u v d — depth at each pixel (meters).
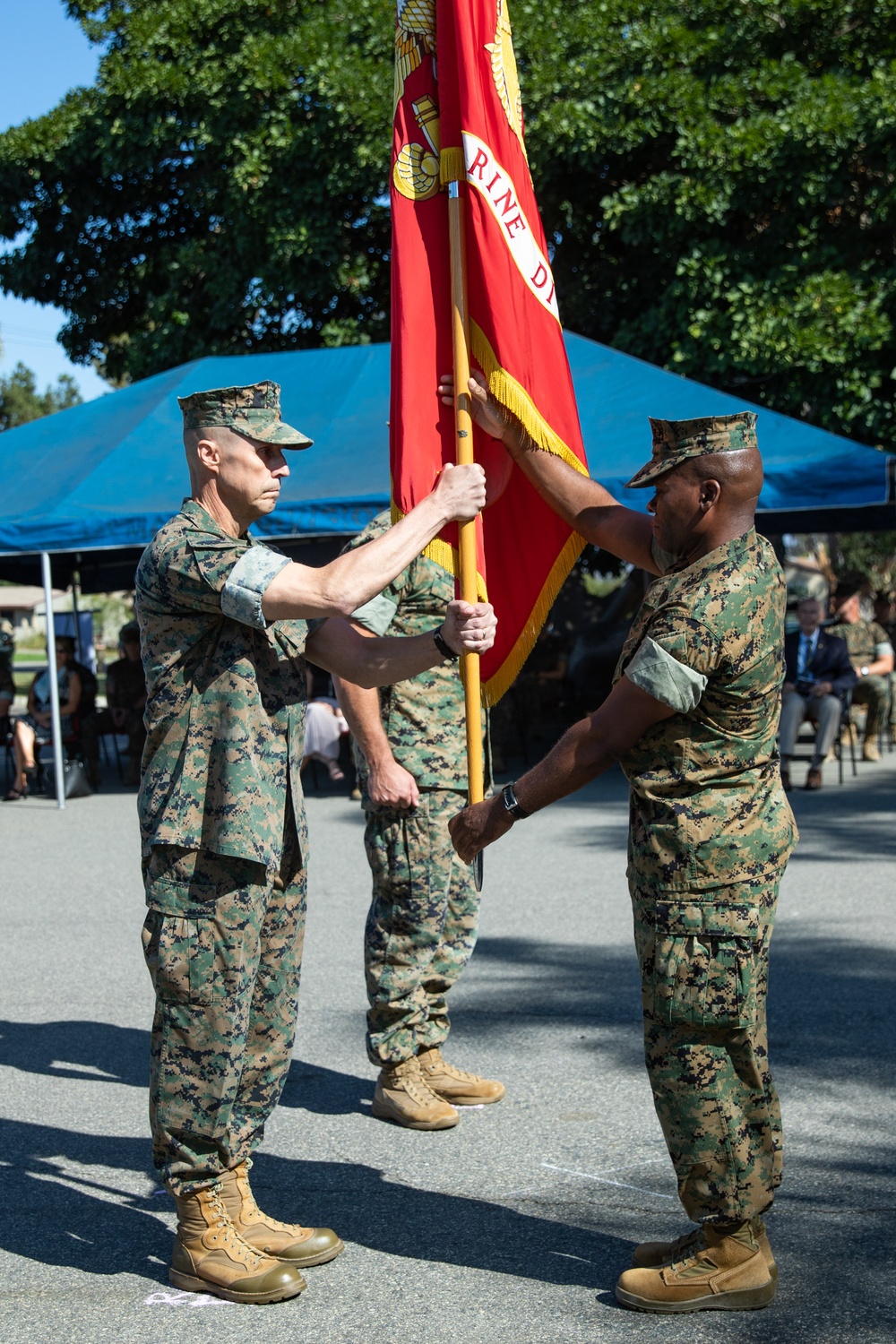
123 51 15.73
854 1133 3.70
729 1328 2.71
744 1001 2.67
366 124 14.23
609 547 3.21
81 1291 2.98
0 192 16.69
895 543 24.84
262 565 2.81
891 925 6.04
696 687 2.63
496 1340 2.69
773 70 13.44
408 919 3.90
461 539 3.13
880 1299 2.80
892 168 12.69
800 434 10.16
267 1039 3.08
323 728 11.65
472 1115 3.98
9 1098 4.23
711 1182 2.73
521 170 3.43
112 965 5.87
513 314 3.29
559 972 5.48
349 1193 3.45
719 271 13.09
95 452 11.59
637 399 10.74
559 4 14.30
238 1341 2.73
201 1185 2.94
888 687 12.01
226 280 15.70
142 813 2.93
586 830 9.00
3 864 8.61
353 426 11.27
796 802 9.71
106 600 44.81
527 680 13.62
